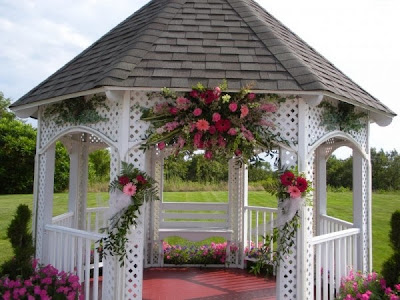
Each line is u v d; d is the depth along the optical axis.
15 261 4.60
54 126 5.33
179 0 5.84
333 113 4.84
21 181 21.47
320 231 6.54
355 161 5.60
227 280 6.13
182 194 14.73
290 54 4.66
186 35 5.00
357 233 5.39
